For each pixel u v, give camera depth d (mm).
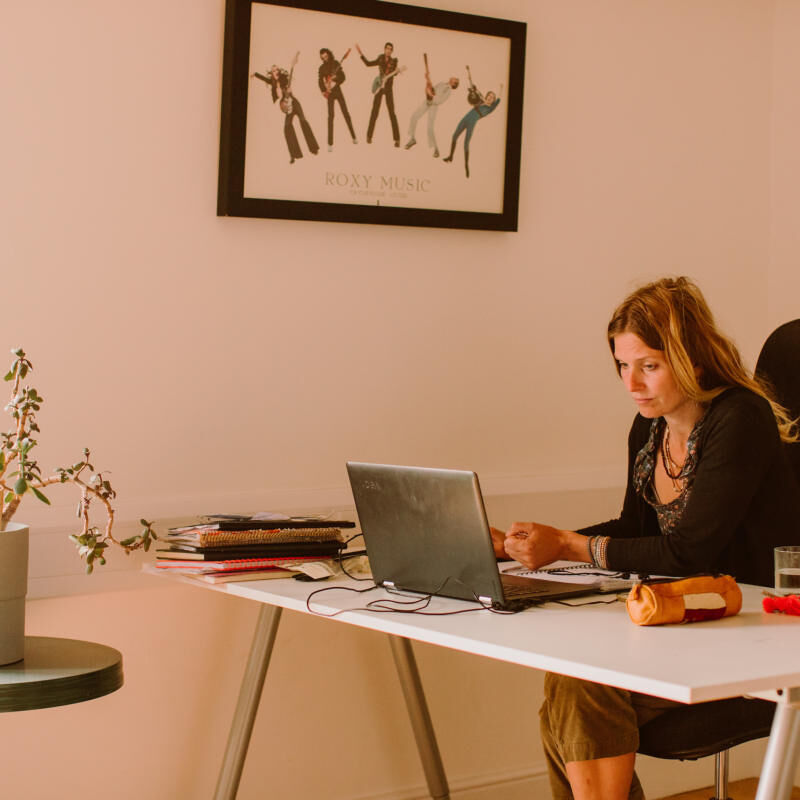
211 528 2018
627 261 3045
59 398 2357
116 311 2412
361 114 2631
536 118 2891
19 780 2377
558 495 2947
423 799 2838
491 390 2859
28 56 2305
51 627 2385
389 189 2674
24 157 2309
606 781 1767
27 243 2318
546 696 1881
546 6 2885
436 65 2713
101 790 2461
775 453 1973
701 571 1885
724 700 1885
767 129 3246
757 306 3254
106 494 2111
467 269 2816
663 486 2150
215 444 2525
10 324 2309
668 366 1996
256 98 2506
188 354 2492
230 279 2531
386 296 2713
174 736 2539
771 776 1376
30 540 2324
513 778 2947
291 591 1878
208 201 2502
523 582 1877
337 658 2721
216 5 2492
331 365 2652
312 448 2635
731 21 3170
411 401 2752
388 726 2793
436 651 2834
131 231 2422
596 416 3018
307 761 2691
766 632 1536
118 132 2400
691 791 3160
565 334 2961
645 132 3053
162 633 2514
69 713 2420
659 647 1438
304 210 2564
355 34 2611
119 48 2393
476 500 1683
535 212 2902
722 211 3184
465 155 2762
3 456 1999
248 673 2420
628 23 3010
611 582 1861
